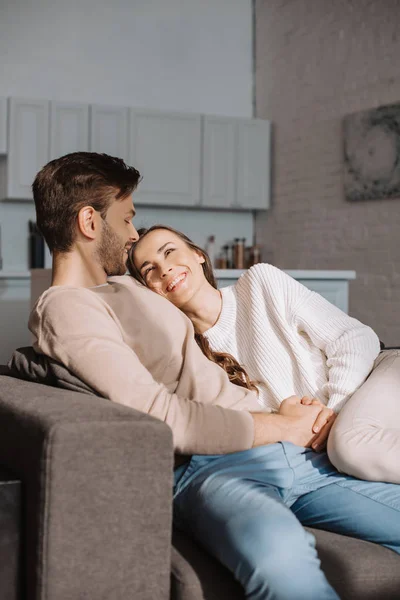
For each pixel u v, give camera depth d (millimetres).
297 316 1945
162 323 1793
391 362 1863
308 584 1330
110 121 6113
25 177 5895
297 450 1697
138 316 1761
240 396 1808
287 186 6598
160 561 1353
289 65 6535
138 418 1354
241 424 1633
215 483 1546
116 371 1573
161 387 1610
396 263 5367
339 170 5941
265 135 6730
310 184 6293
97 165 1880
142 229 2076
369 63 5613
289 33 6516
